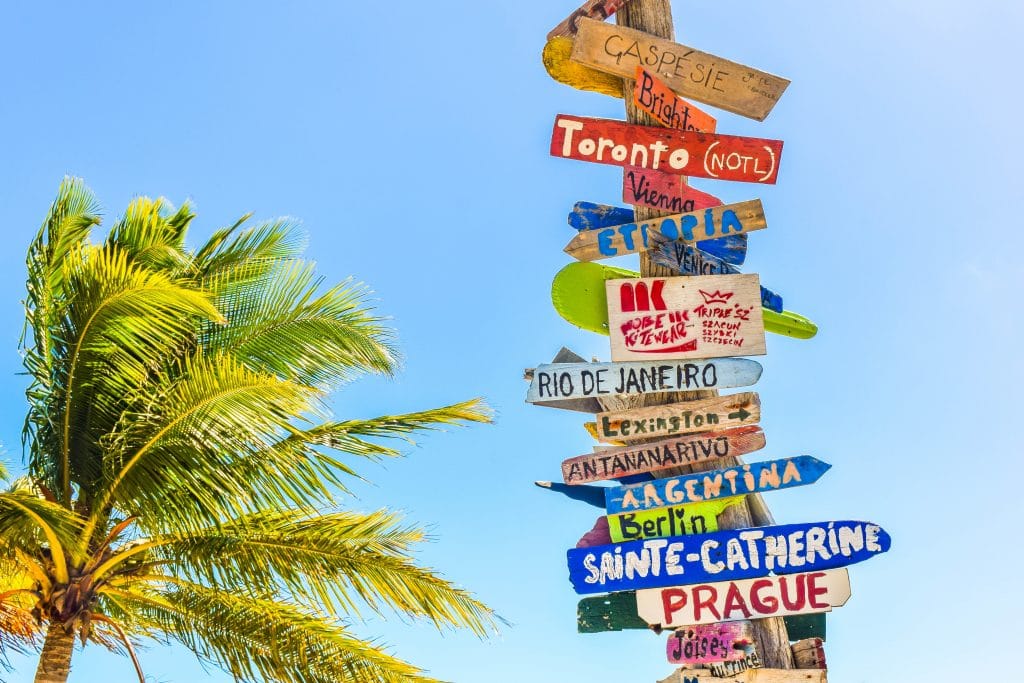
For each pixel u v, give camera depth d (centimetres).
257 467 1022
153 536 1091
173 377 1148
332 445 1074
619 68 1002
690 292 960
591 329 974
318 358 1182
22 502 987
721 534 904
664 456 928
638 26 1019
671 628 892
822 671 866
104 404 1121
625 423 941
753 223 970
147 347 1089
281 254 1262
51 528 998
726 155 981
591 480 930
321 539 1102
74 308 1089
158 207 1243
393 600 1099
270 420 1002
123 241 1196
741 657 877
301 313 1180
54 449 1130
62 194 1153
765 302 977
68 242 1125
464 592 1110
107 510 1130
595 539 927
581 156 991
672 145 985
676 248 970
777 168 979
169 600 1155
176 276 1209
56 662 1088
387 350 1183
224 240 1262
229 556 1083
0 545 1064
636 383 948
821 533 895
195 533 1064
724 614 888
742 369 941
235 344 1180
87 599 1109
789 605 884
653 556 905
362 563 1101
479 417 1092
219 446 1018
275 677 1083
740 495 910
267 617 1104
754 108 988
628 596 910
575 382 952
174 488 1026
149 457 1037
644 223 976
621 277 979
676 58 998
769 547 896
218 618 1125
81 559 1063
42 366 1109
